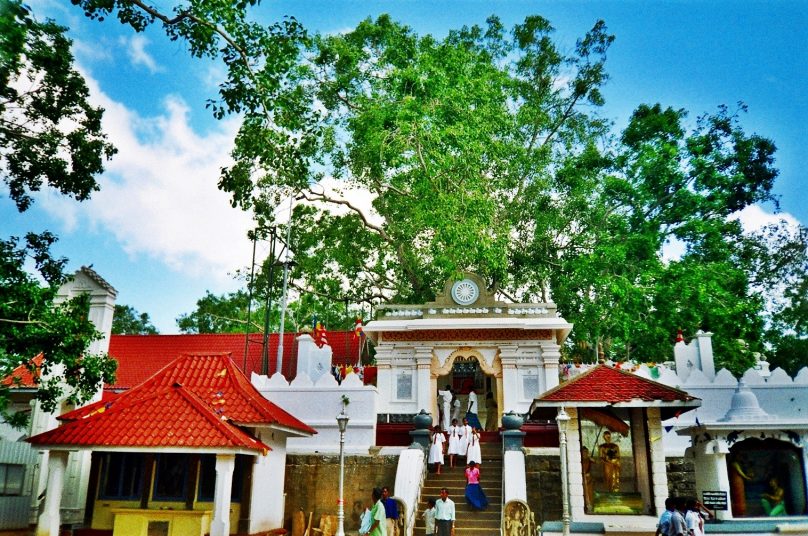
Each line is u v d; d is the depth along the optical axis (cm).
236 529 1612
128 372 3020
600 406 1444
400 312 2809
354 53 3256
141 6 1499
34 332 1520
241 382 1836
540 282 3541
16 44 1225
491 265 3016
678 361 2684
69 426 1548
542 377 2622
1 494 1912
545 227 3328
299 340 2888
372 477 2123
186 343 3269
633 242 3331
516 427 2070
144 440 1498
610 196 3528
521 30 3747
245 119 1684
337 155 3412
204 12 1520
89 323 1681
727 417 1636
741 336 3269
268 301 3119
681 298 3081
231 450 1483
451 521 1589
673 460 2152
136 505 1594
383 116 2898
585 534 1357
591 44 3712
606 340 3522
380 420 2539
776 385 2270
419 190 2978
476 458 2070
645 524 1359
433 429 2405
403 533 1653
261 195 3012
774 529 1359
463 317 2739
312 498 2123
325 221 3606
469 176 2920
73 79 1786
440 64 3102
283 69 1655
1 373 1509
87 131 1852
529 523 1636
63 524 1672
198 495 1586
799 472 1545
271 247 3225
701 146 3662
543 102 3750
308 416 2352
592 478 1464
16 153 1753
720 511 1495
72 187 1822
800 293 3678
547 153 3566
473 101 3117
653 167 3525
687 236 3569
